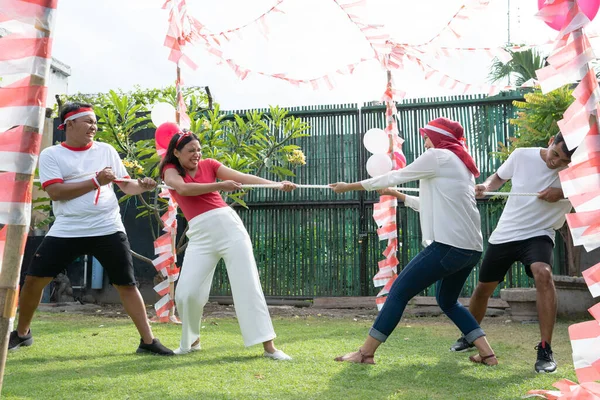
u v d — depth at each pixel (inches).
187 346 131.4
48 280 136.2
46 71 67.6
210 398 88.0
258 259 290.4
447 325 207.3
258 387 95.9
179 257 278.2
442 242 116.5
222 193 259.8
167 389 94.1
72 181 134.6
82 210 133.0
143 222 287.1
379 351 137.8
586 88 82.4
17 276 64.5
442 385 100.2
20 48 66.2
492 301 247.8
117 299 284.7
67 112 135.6
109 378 102.8
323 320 224.5
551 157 127.1
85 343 146.5
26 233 65.7
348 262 281.4
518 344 154.6
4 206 64.2
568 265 251.1
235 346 143.1
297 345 145.9
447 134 123.0
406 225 275.6
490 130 268.5
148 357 126.3
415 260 119.0
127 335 161.8
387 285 197.0
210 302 283.0
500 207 264.1
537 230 129.0
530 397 91.6
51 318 217.2
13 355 127.8
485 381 104.1
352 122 287.3
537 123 231.5
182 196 130.2
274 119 267.7
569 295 220.4
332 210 286.0
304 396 89.8
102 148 142.1
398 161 197.6
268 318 127.2
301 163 247.3
